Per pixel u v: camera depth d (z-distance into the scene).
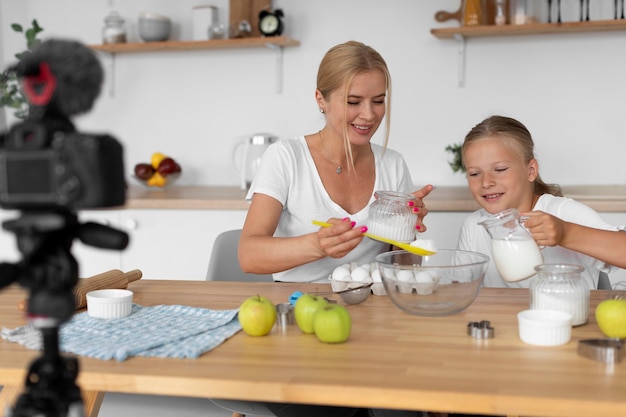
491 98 3.37
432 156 3.45
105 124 3.78
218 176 3.69
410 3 3.40
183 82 3.68
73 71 0.65
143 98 3.73
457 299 1.38
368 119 1.84
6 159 0.64
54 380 0.67
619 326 1.22
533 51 3.31
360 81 1.81
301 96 3.56
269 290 1.69
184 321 1.37
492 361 1.11
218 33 3.45
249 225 1.86
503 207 1.96
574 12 3.22
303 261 1.63
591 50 3.26
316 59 3.52
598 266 1.80
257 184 1.93
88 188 0.63
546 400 0.94
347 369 1.08
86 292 1.54
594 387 0.99
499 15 3.14
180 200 3.04
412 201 1.65
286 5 3.52
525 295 1.59
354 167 2.01
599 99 3.28
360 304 1.52
